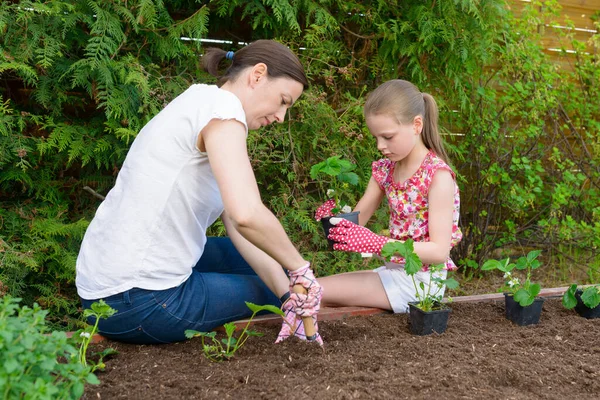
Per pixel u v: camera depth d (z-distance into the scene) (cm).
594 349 220
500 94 450
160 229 197
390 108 232
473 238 423
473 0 339
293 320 216
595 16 477
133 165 198
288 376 183
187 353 207
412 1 345
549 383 188
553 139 451
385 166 266
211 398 167
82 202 316
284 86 198
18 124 278
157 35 295
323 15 318
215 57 220
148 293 202
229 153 181
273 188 353
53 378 148
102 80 273
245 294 224
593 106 464
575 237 450
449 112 393
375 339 227
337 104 358
